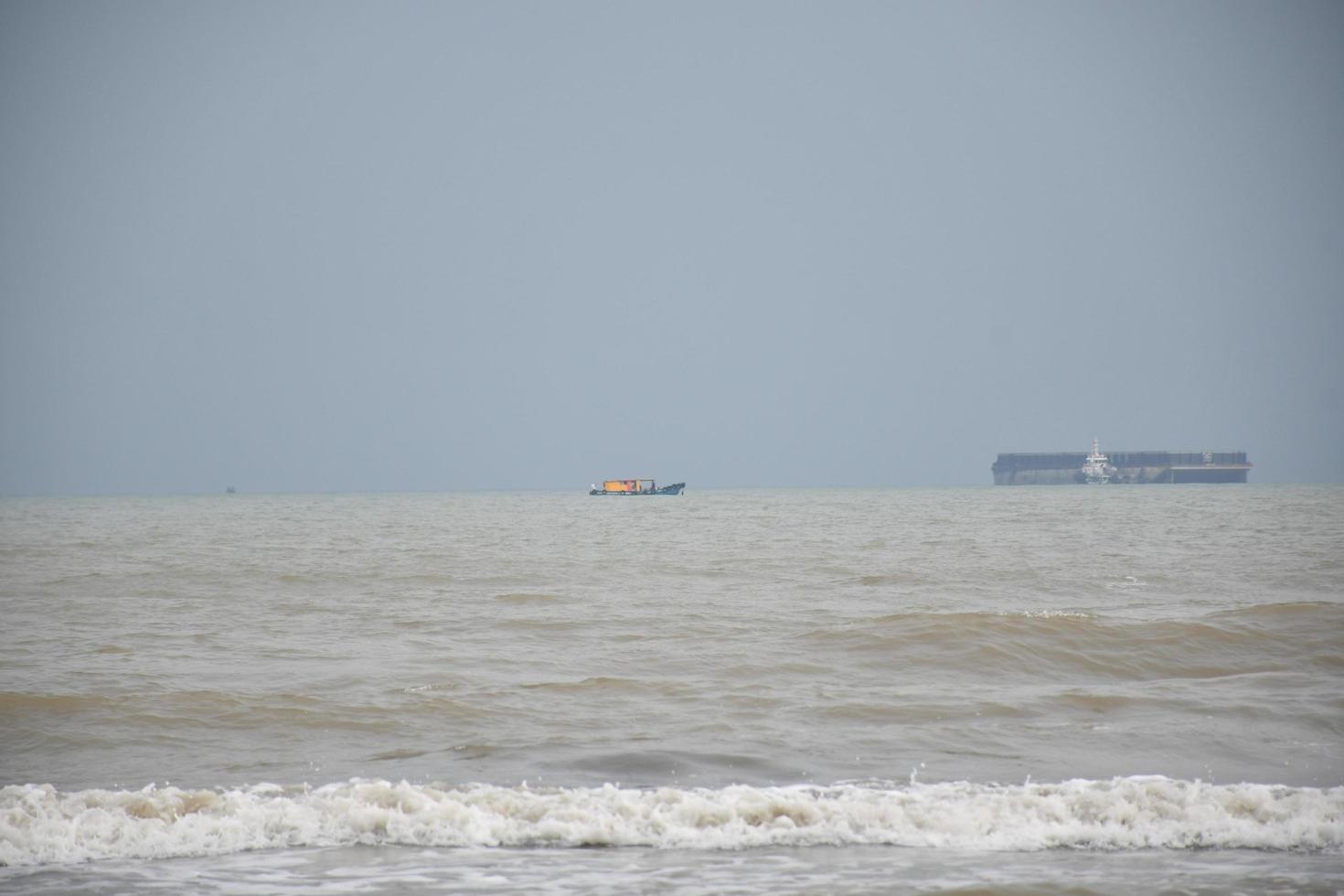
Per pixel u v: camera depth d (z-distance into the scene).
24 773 76.69
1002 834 64.31
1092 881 56.94
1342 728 88.00
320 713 92.50
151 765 78.62
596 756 80.06
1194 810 66.62
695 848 63.06
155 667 118.88
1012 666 115.62
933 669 114.38
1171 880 57.22
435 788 71.69
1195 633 127.50
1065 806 67.25
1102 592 193.88
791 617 158.25
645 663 119.38
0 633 147.12
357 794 69.38
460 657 124.69
